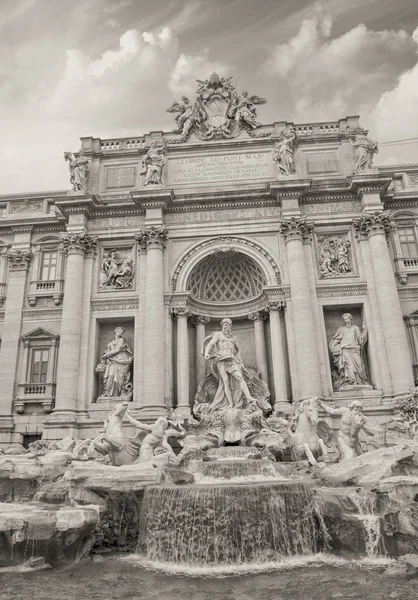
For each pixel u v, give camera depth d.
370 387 26.95
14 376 29.62
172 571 13.62
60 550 13.98
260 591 11.52
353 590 11.38
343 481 17.09
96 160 33.12
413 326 28.88
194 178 32.12
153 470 17.00
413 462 17.19
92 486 16.53
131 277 30.38
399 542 13.97
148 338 27.77
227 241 30.44
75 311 28.81
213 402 26.86
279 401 26.84
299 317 27.56
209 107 34.00
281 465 19.83
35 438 28.59
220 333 28.11
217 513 14.86
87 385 28.08
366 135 32.16
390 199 31.45
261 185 30.80
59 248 32.50
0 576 13.07
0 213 34.34
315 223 30.38
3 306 31.81
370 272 28.98
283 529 14.97
